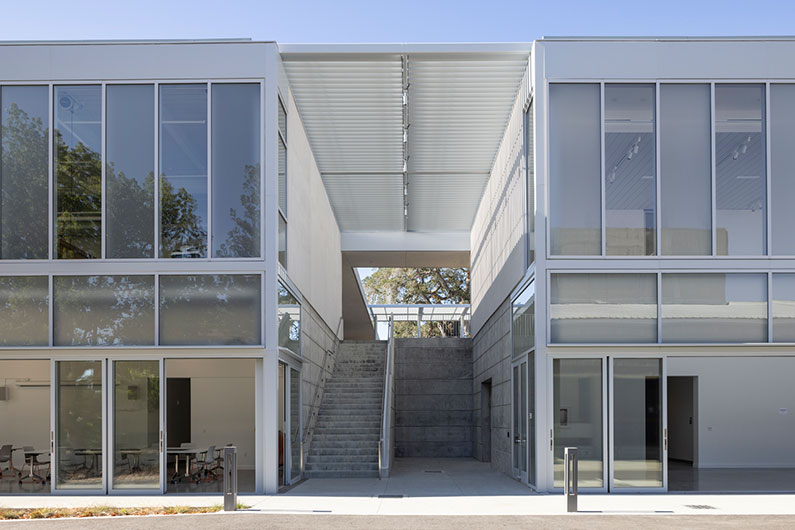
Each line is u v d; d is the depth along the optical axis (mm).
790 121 12125
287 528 8414
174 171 12008
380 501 10781
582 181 12023
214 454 15039
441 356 24000
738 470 17453
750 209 11992
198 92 12117
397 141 17000
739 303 11867
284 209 13289
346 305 31688
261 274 11828
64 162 12039
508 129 15648
